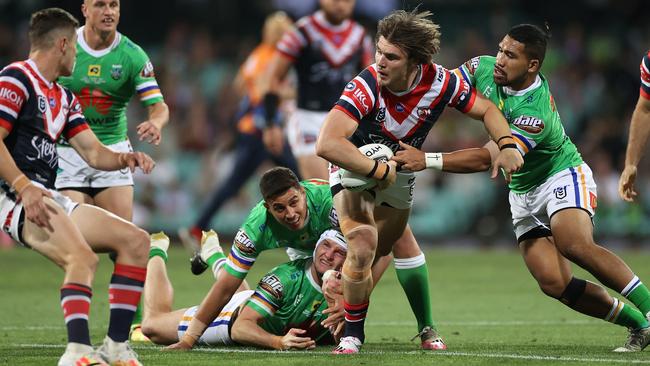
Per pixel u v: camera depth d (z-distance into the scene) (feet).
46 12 63.82
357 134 70.64
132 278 61.98
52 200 60.80
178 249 203.31
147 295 82.17
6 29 257.14
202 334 77.61
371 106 68.54
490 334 91.09
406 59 67.00
